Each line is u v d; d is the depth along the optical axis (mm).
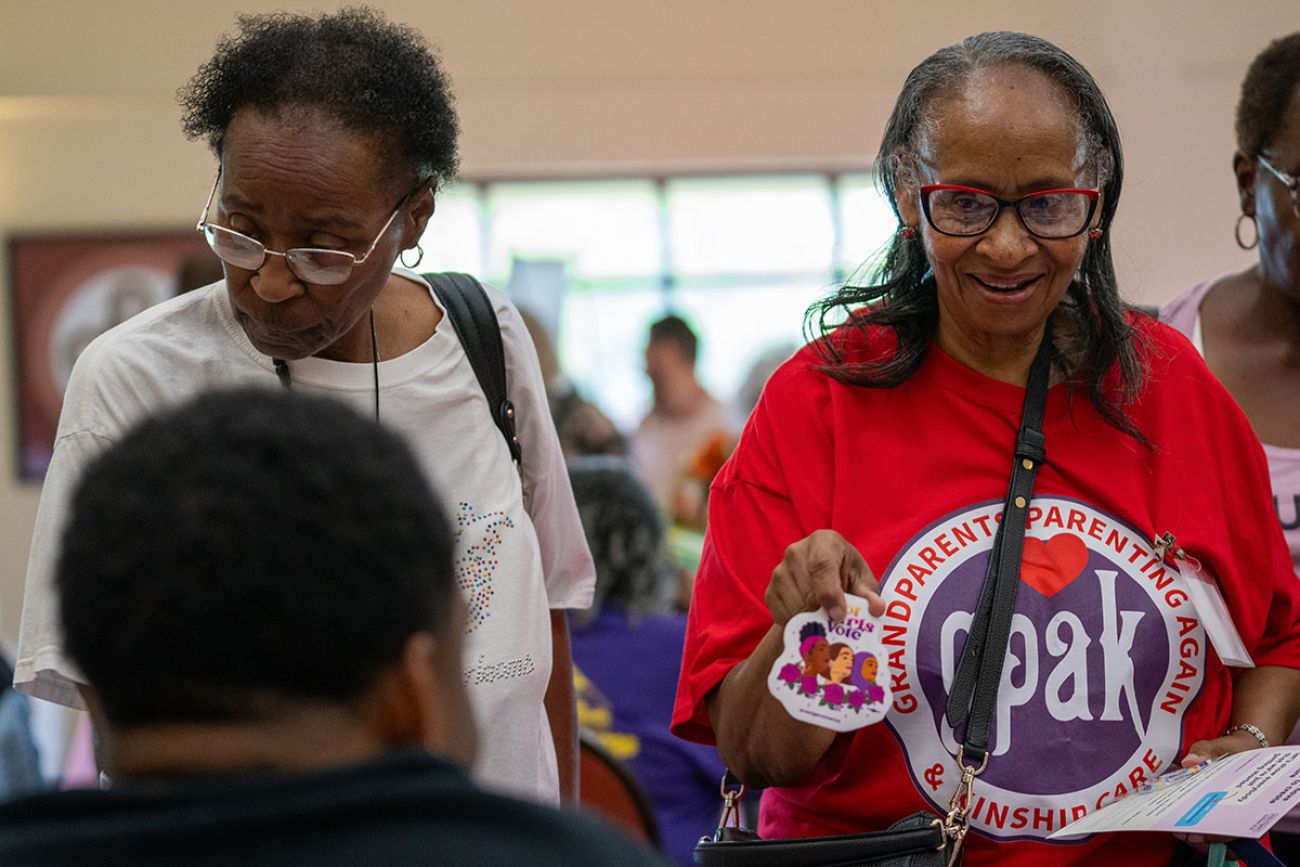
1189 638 1836
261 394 1029
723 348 8812
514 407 2043
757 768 1800
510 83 8297
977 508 1859
